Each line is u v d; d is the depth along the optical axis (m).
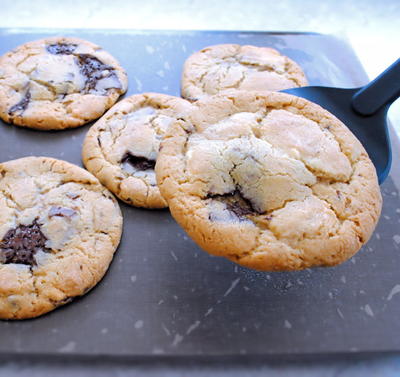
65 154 0.31
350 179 0.25
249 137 0.25
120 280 0.27
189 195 0.24
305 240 0.23
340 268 0.28
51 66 0.34
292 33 0.40
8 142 0.32
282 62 0.36
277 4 0.48
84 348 0.24
